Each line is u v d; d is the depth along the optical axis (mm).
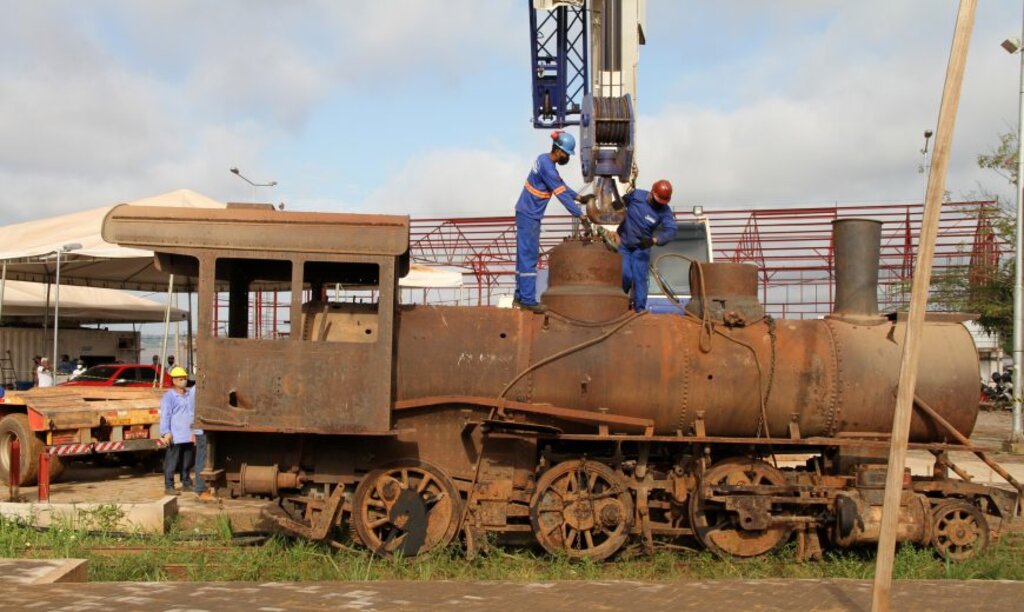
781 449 8516
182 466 12641
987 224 27984
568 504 8008
